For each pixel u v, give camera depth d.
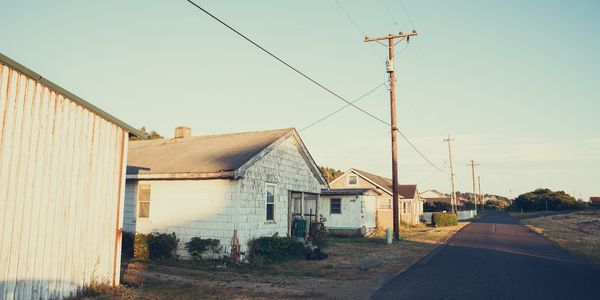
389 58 24.23
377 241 24.06
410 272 12.87
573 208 88.38
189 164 15.63
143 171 15.59
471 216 71.62
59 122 8.20
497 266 14.10
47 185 7.84
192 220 14.82
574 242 22.64
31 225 7.46
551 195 94.06
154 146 20.31
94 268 8.95
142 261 14.12
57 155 8.11
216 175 14.16
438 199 101.81
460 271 13.03
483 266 14.12
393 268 13.73
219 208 14.41
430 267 13.93
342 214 30.14
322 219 21.39
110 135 9.59
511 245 21.44
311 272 12.84
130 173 15.78
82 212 8.67
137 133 10.32
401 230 34.47
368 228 31.19
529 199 96.75
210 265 13.56
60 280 8.02
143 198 16.11
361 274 12.51
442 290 10.04
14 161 7.21
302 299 9.06
